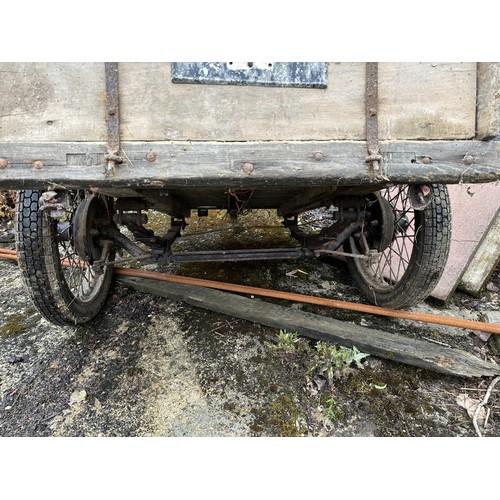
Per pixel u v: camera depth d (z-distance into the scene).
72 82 1.06
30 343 1.92
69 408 1.50
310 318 1.92
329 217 3.85
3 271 2.81
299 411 1.45
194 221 3.90
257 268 2.73
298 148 1.11
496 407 1.45
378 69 1.11
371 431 1.37
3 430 1.41
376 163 1.12
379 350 1.68
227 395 1.53
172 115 1.08
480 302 2.29
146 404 1.50
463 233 2.39
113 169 1.07
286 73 1.09
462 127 1.15
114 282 2.46
